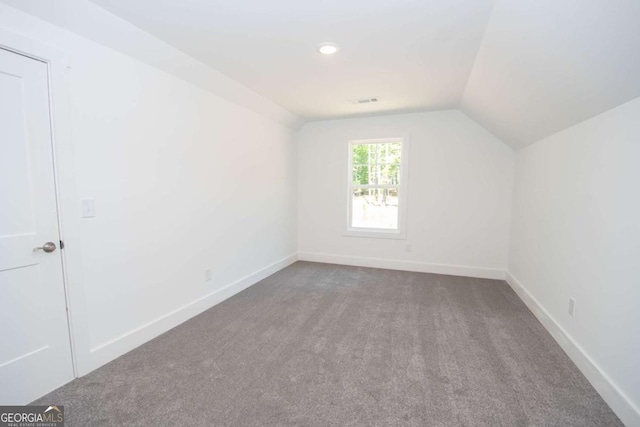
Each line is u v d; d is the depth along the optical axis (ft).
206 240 9.85
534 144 10.37
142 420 5.22
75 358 6.31
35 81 5.51
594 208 6.49
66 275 6.11
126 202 7.24
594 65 5.12
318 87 10.48
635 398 4.99
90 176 6.45
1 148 5.17
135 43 6.93
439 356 7.23
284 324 8.89
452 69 8.79
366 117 14.76
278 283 12.61
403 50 7.65
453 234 13.93
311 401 5.72
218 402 5.67
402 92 10.93
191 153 9.10
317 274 13.93
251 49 7.67
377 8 5.86
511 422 5.22
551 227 8.71
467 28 6.53
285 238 15.16
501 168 13.03
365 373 6.57
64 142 5.97
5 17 5.05
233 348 7.57
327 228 15.93
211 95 9.78
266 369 6.70
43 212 5.74
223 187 10.52
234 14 6.11
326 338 8.09
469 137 13.35
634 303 5.13
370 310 9.91
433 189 14.05
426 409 5.52
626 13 3.81
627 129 5.47
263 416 5.34
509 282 12.64
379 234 15.02
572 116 7.21
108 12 6.03
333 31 6.76
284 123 14.34
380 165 15.37
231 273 11.14
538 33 5.37
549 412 5.45
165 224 8.32
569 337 7.30
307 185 16.06
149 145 7.75
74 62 6.07
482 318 9.32
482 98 10.09
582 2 4.10
